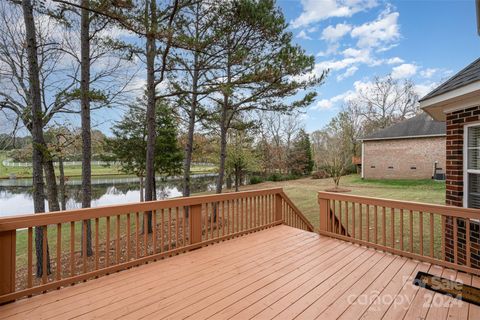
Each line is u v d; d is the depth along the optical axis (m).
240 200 4.64
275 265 3.24
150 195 7.52
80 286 2.70
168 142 11.57
